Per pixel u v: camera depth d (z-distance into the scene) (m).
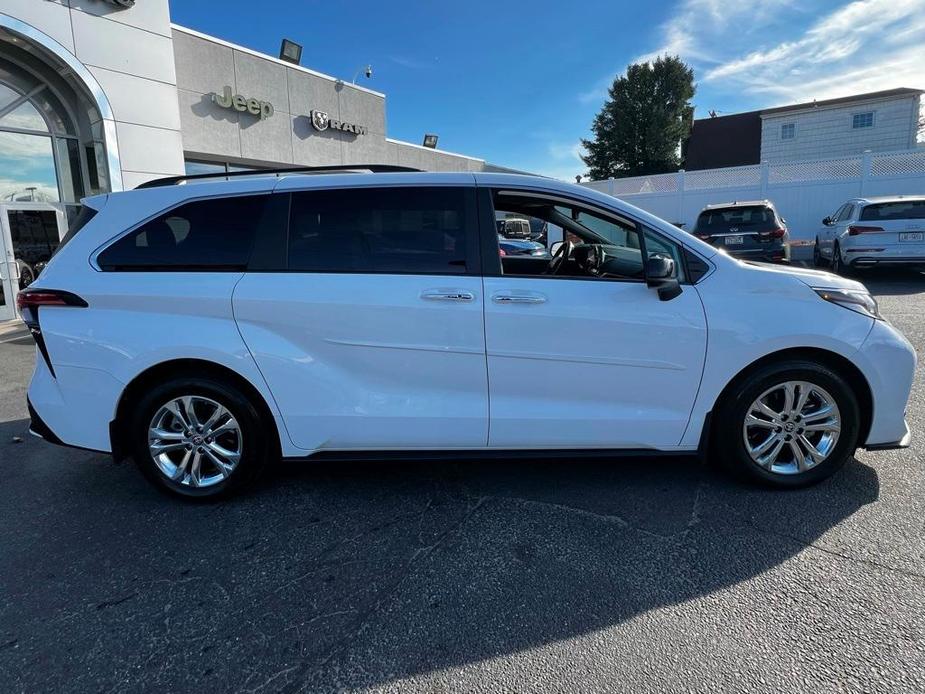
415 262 3.21
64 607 2.50
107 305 3.21
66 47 10.23
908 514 3.03
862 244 11.30
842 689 1.95
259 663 2.16
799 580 2.53
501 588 2.56
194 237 3.27
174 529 3.13
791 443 3.29
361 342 3.19
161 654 2.21
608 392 3.22
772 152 31.34
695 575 2.60
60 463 4.08
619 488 3.45
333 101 16.58
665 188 18.64
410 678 2.07
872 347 3.18
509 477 3.65
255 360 3.18
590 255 3.91
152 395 3.27
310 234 3.25
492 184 3.29
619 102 44.19
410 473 3.75
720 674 2.03
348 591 2.57
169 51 11.68
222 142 13.75
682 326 3.15
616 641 2.21
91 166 11.42
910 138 28.56
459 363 3.20
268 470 3.86
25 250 10.97
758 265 3.35
